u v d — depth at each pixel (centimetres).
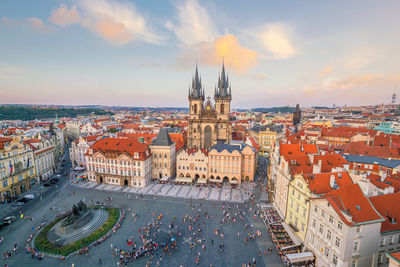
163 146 12494
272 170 10238
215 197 10350
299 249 6500
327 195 5509
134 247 6688
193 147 16262
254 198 10244
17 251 6500
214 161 12194
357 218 4912
